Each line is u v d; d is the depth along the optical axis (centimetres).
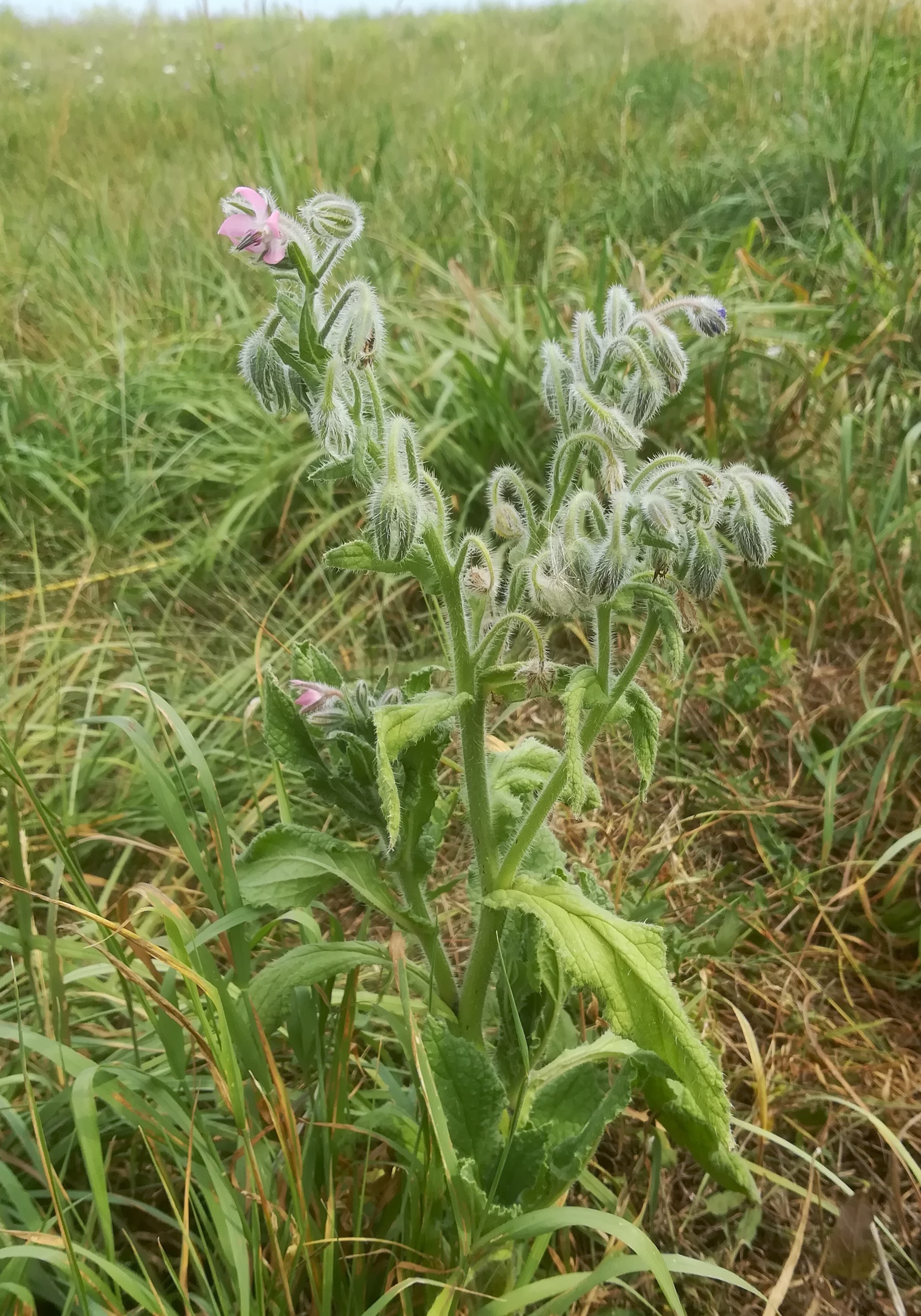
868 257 496
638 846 303
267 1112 186
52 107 959
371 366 174
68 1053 192
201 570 397
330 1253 167
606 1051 202
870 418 436
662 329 180
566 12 1472
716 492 170
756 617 385
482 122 786
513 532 195
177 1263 193
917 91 686
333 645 370
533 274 557
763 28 953
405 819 203
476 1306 179
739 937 268
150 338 518
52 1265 182
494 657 185
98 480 430
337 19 1533
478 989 204
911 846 287
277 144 664
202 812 297
